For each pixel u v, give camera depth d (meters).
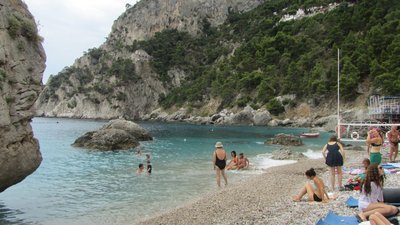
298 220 12.04
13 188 21.30
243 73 132.12
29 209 16.64
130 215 15.57
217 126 101.06
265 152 40.09
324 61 112.19
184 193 19.80
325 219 10.99
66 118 179.75
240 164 27.50
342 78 96.69
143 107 177.50
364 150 38.38
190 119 133.50
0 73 14.09
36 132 78.38
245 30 179.25
